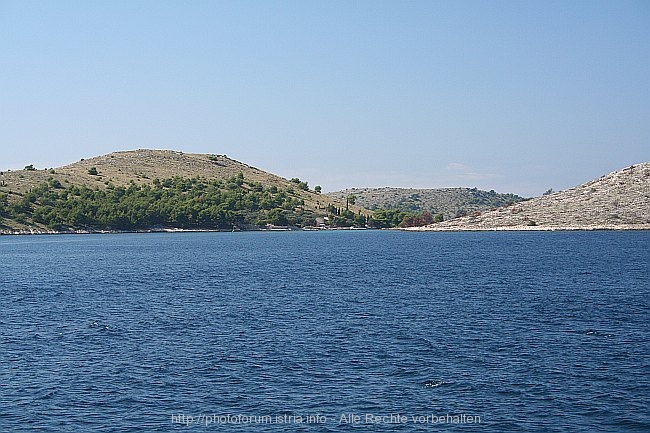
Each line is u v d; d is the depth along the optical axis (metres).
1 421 31.89
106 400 34.78
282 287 83.00
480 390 36.09
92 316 59.88
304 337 49.50
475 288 79.50
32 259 143.12
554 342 47.09
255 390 36.31
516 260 124.38
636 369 39.81
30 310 63.94
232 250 174.00
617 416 32.19
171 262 131.62
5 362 42.22
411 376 38.75
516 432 30.58
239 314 60.53
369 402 34.41
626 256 130.00
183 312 62.00
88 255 155.88
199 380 38.09
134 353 44.56
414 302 67.69
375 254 150.88
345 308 63.88
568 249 155.38
